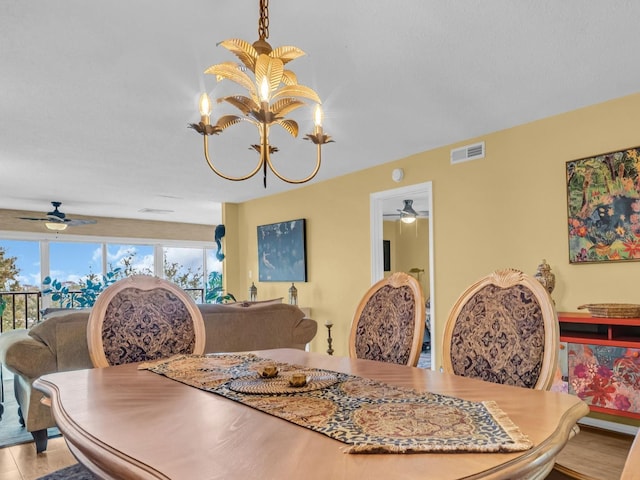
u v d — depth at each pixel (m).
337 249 5.94
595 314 3.22
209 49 2.63
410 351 2.19
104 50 2.62
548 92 3.32
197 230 10.66
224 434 1.14
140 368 2.02
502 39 2.58
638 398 2.91
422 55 2.75
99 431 1.19
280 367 1.99
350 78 3.05
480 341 1.91
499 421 1.20
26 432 3.44
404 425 1.17
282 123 2.11
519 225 4.01
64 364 2.97
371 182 5.47
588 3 2.24
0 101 3.33
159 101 3.36
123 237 9.64
